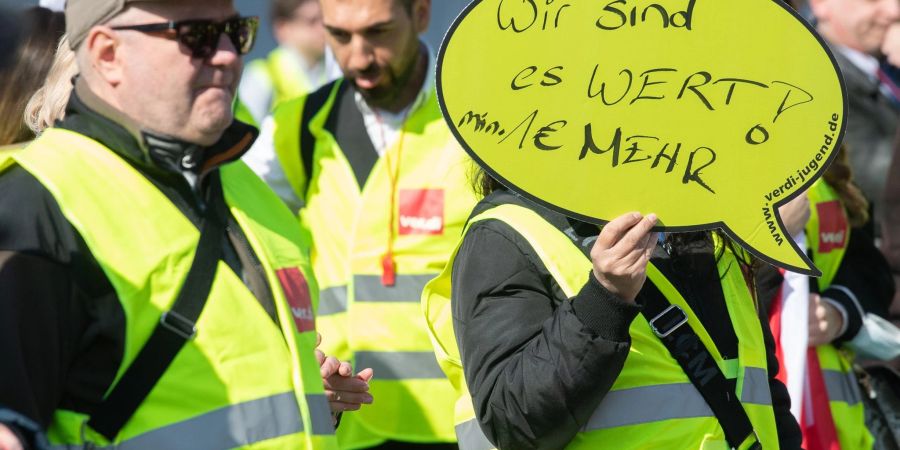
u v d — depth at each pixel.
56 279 9.43
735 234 10.47
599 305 9.94
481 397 10.40
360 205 17.69
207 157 10.46
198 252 10.10
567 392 9.95
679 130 10.44
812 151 10.55
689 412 10.49
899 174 17.78
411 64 17.59
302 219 17.95
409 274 17.48
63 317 9.45
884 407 16.88
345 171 17.84
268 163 18.09
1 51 11.98
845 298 16.12
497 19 10.39
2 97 11.97
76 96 10.27
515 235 10.58
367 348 17.41
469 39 10.38
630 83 10.42
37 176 9.64
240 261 10.47
